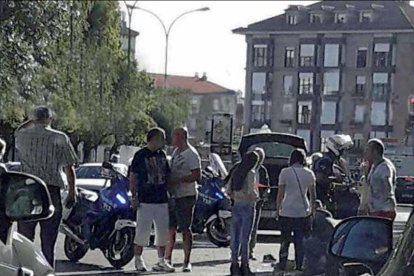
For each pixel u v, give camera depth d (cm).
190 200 1484
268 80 6109
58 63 2975
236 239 1473
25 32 2481
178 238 2142
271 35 6112
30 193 614
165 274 1469
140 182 1437
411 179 2084
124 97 5259
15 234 646
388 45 4572
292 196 1422
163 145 1452
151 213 1447
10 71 2506
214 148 2809
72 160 1150
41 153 1130
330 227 1159
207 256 1773
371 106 4894
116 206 1527
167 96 6950
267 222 2048
